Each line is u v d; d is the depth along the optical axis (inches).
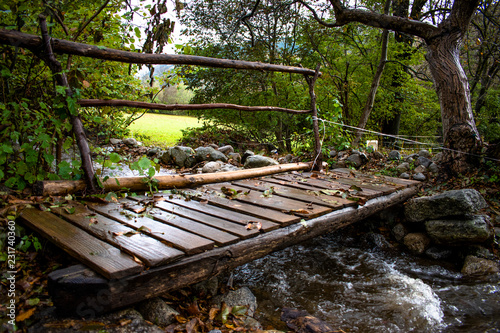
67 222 88.2
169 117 798.5
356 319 96.8
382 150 274.7
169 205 115.2
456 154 201.3
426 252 148.4
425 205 152.6
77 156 188.2
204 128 398.6
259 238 90.7
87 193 110.9
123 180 123.6
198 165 247.4
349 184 165.3
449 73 206.4
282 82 355.9
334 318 97.0
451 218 147.1
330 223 115.6
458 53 212.4
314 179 174.1
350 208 127.8
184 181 140.6
